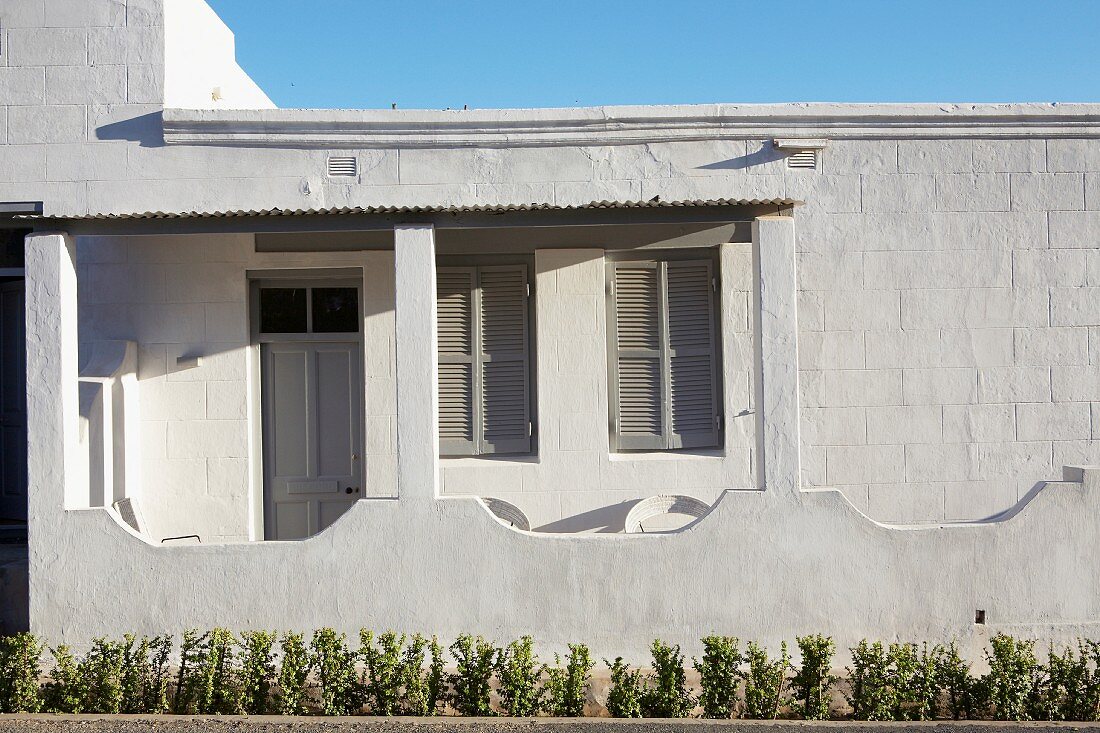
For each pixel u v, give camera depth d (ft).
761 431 23.99
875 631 23.66
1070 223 29.25
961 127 29.14
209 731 20.48
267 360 31.73
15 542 31.40
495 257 31.58
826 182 29.17
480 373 31.53
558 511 30.66
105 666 21.63
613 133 28.84
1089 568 23.93
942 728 20.47
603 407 30.83
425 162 28.84
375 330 30.94
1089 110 29.07
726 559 23.63
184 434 30.50
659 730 20.52
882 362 29.19
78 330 30.50
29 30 28.71
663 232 30.55
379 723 20.80
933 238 29.22
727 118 28.94
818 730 20.45
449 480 30.55
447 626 23.49
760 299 23.97
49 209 28.53
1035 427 29.25
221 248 30.63
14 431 32.68
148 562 23.47
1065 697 21.52
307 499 31.78
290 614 23.49
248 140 28.63
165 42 28.76
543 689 21.63
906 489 29.19
